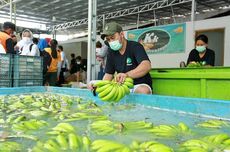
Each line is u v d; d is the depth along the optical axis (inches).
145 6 393.7
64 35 708.0
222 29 286.4
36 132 57.6
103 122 65.9
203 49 156.0
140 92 109.0
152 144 45.1
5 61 160.6
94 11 160.7
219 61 297.6
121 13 434.9
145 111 87.3
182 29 314.3
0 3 374.9
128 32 365.4
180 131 58.3
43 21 541.0
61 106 94.8
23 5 406.3
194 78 111.0
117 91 85.6
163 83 123.3
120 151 42.8
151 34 341.1
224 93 100.9
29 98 113.5
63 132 56.2
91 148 45.1
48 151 44.0
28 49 200.7
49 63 240.5
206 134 56.7
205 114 77.2
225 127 63.3
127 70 114.6
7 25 187.6
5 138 52.4
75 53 515.8
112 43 108.9
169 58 325.7
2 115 77.8
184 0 354.3
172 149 44.6
